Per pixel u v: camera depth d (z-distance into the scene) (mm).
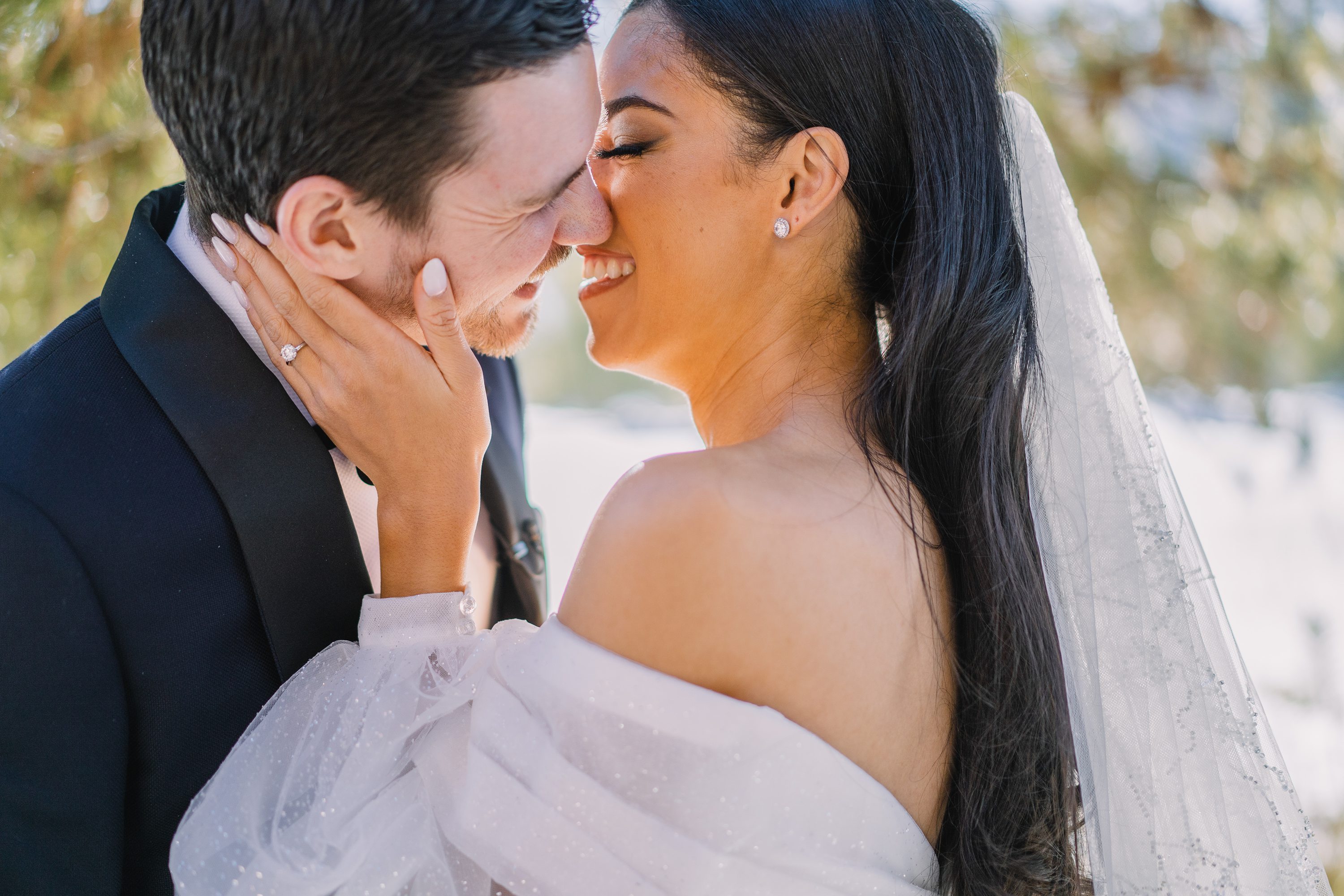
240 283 1491
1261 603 4051
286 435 1501
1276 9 4262
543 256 1565
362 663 1445
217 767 1482
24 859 1363
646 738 1259
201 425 1457
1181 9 4230
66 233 2496
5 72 2291
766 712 1265
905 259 1529
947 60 1564
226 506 1463
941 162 1528
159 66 1379
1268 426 4984
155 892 1479
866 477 1404
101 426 1439
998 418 1497
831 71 1506
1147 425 1656
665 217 1547
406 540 1520
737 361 1592
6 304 2523
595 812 1256
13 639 1348
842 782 1299
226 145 1389
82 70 2387
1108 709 1509
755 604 1270
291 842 1339
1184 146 4453
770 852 1263
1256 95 4324
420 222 1445
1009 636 1449
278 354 1503
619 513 1305
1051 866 1501
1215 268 4641
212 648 1469
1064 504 1552
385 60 1312
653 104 1534
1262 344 4867
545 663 1308
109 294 1534
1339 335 4910
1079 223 1740
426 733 1424
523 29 1347
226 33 1314
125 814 1473
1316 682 3646
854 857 1316
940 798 1476
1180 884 1458
